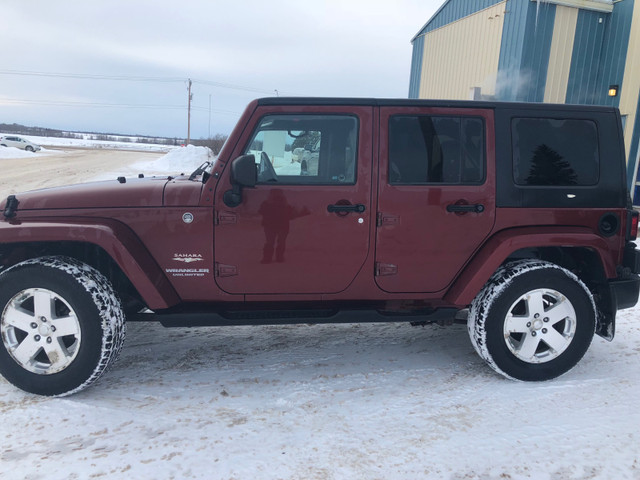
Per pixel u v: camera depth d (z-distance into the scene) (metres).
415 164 3.18
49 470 2.33
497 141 3.22
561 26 10.56
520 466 2.38
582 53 10.84
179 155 30.22
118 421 2.77
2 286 2.92
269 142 3.12
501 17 11.25
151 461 2.41
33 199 3.10
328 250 3.16
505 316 3.18
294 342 4.02
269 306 3.28
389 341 4.05
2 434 2.63
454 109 3.20
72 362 2.95
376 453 2.48
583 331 3.25
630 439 2.61
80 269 2.98
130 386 3.21
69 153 45.28
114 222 3.04
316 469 2.35
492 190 3.21
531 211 3.24
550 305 3.27
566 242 3.18
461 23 12.85
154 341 4.02
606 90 10.74
